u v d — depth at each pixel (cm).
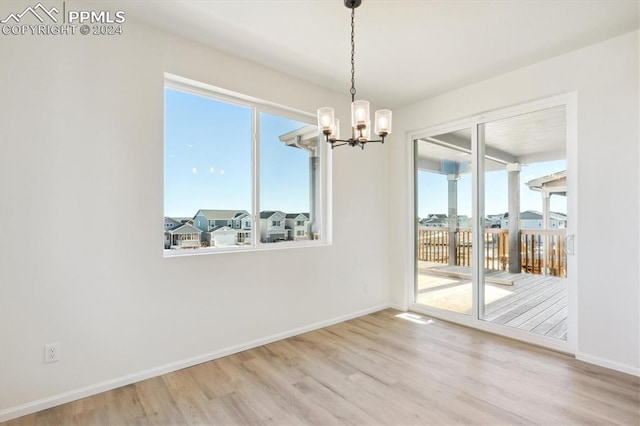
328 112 196
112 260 221
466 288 357
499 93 315
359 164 390
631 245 239
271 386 226
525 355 274
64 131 204
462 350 286
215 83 269
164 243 255
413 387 224
